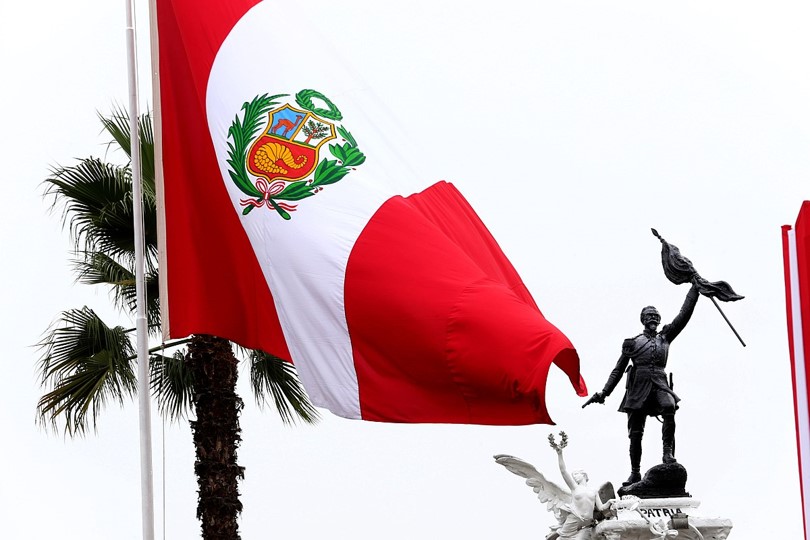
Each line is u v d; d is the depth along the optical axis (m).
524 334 21.27
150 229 31.64
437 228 22.22
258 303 22.80
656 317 28.44
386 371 22.00
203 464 31.20
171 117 23.12
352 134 22.92
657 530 27.92
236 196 22.84
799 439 24.67
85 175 31.52
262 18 23.34
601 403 28.72
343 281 22.19
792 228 24.67
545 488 28.91
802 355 24.56
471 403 21.61
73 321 31.23
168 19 23.28
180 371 32.25
